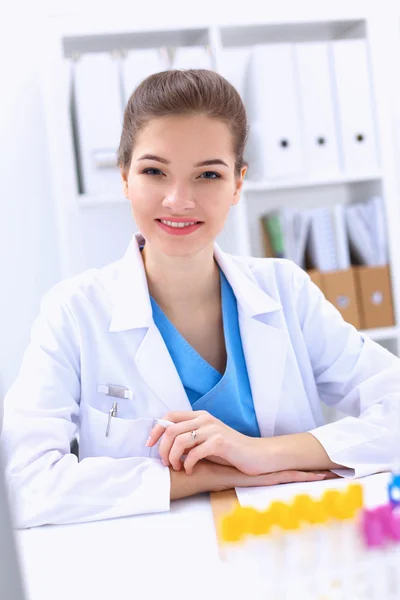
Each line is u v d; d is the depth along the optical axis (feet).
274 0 8.47
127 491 3.17
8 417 3.65
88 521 3.11
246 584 1.95
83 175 7.55
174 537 2.72
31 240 8.73
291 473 3.39
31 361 3.86
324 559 1.93
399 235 8.13
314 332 4.35
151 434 3.58
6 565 1.25
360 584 1.92
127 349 3.90
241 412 3.96
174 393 3.81
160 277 3.91
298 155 7.80
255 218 8.66
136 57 7.53
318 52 7.85
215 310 4.07
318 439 3.55
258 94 7.73
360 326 8.02
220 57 7.73
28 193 8.70
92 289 4.05
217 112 3.41
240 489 3.29
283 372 4.05
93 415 3.79
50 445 3.52
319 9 7.93
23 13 8.57
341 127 7.95
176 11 7.65
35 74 8.65
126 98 7.53
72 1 8.68
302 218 7.88
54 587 2.30
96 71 7.47
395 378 4.01
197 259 3.81
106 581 2.31
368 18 7.99
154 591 2.18
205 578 2.24
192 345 4.04
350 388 4.23
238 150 3.65
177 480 3.28
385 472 3.47
